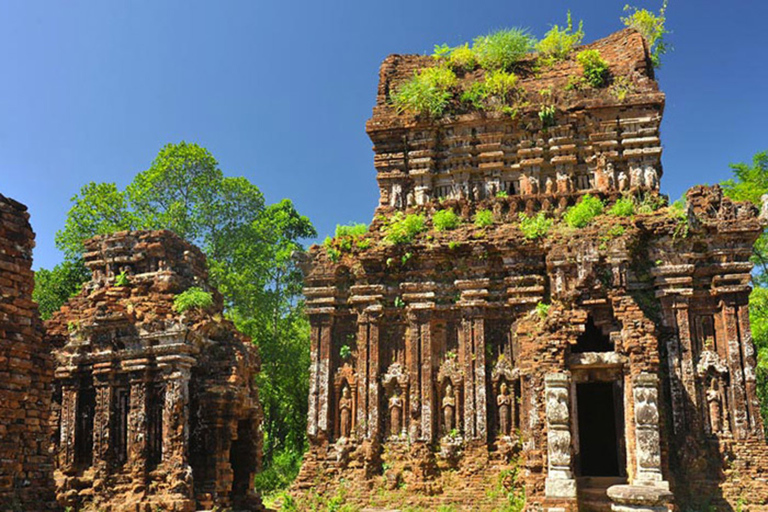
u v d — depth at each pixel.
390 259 24.36
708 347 22.05
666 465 19.75
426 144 26.56
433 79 26.80
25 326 12.88
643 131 25.02
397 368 23.69
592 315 21.23
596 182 25.20
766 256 39.88
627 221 22.44
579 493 19.27
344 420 23.62
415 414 23.09
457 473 22.41
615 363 20.05
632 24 29.03
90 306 21.02
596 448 24.83
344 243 25.02
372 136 27.11
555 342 20.38
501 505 21.62
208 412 20.19
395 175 26.59
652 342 19.73
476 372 23.02
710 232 22.52
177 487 18.64
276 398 46.75
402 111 27.14
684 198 23.42
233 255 44.00
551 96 25.97
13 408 12.52
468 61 28.02
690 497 20.86
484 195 26.16
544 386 20.16
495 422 22.73
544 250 23.38
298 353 46.56
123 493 19.08
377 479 22.81
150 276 20.77
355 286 24.47
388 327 24.28
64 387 20.22
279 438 48.22
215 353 20.94
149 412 19.53
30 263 13.13
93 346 20.27
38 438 13.09
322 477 23.16
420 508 22.03
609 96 25.39
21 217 13.06
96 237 21.73
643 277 22.73
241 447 21.62
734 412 21.31
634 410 19.28
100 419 19.72
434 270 24.28
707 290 22.41
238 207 44.19
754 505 20.44
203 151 42.62
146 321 19.83
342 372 24.08
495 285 23.83
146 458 19.19
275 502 23.95
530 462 20.36
